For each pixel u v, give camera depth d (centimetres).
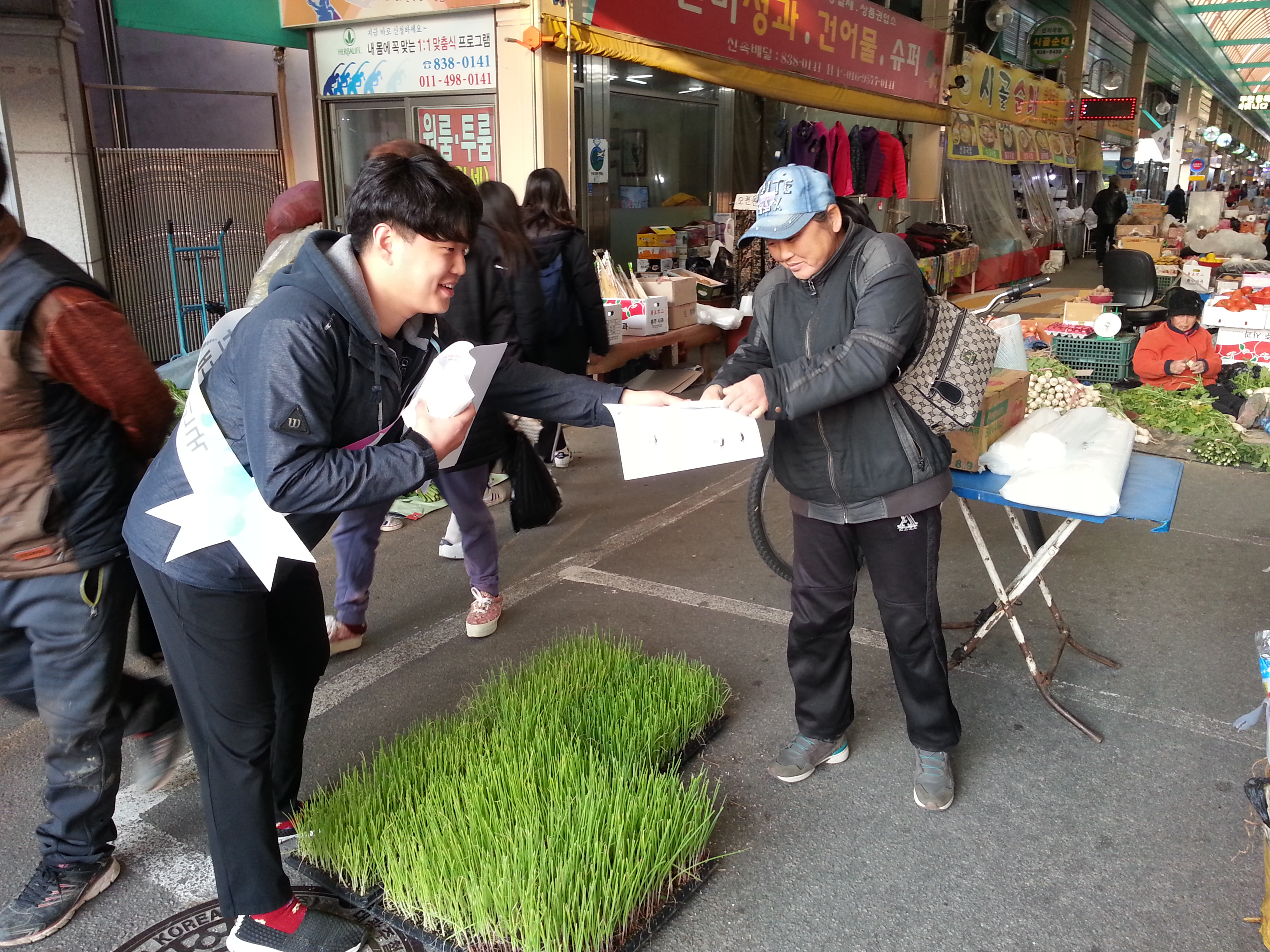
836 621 262
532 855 210
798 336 240
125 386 192
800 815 260
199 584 181
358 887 227
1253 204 2822
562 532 479
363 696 322
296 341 164
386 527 480
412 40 703
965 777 278
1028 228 1683
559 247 478
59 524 195
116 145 810
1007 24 1664
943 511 512
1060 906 227
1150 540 466
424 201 165
